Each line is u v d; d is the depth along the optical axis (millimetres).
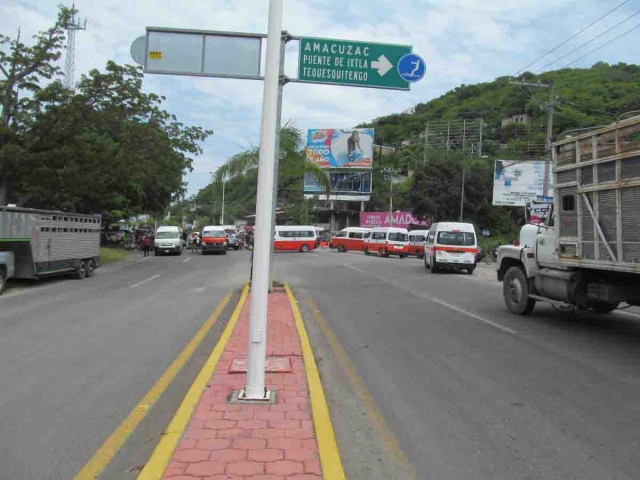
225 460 3828
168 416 5027
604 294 8688
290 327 8930
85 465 4004
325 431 4363
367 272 22391
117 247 43031
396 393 5801
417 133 84375
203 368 6258
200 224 94750
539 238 10516
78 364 6863
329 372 6629
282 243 43406
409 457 4211
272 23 5219
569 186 9070
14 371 6516
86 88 22609
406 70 11508
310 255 37750
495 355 7578
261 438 4219
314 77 11414
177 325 9664
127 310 11445
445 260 22703
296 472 3666
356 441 4516
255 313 5148
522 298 11016
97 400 5457
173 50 10406
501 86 69500
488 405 5434
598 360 7301
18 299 13312
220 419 4621
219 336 8688
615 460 4176
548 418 5078
